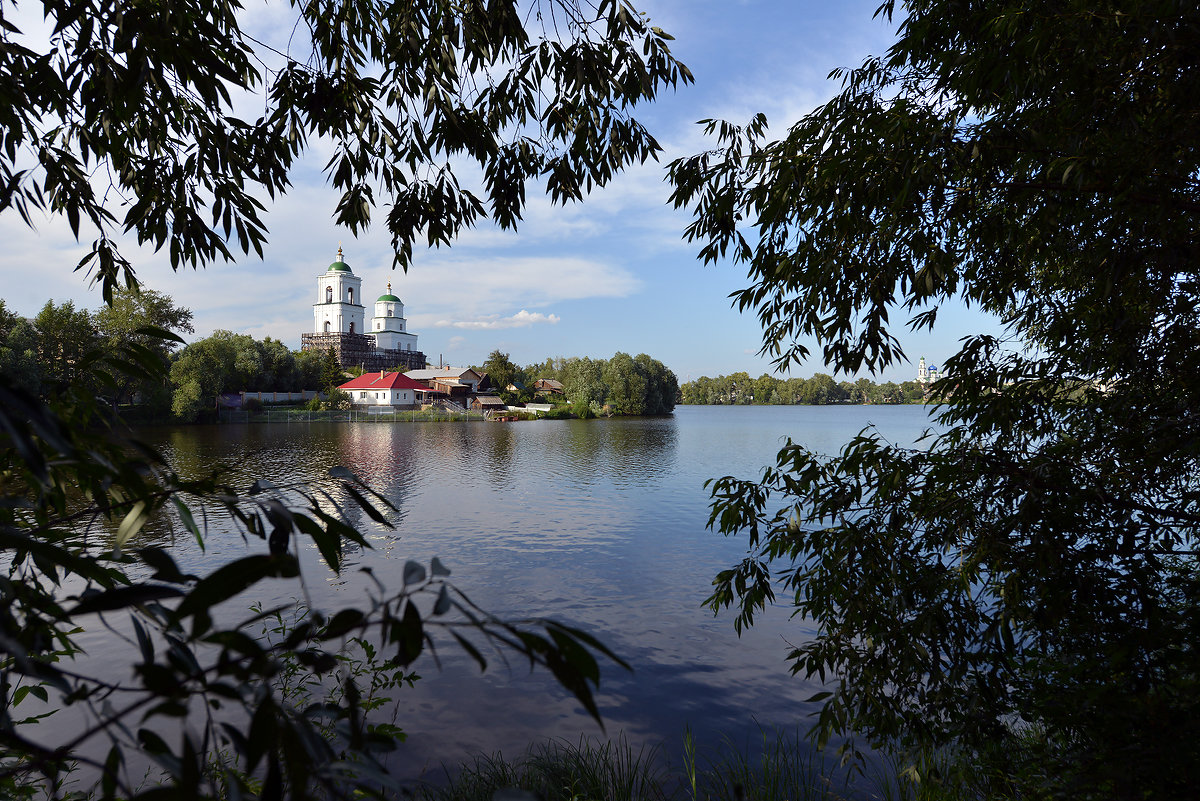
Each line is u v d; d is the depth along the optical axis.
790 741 5.87
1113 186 2.53
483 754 5.67
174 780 0.56
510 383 112.38
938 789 3.83
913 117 2.95
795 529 3.49
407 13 3.39
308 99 3.32
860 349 3.50
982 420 3.46
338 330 116.12
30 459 0.55
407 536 15.05
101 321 49.88
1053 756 2.57
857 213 3.17
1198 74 2.23
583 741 5.94
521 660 7.82
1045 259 3.39
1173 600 2.78
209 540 12.95
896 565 3.21
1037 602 2.97
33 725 5.94
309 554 12.88
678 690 7.09
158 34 2.14
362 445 40.88
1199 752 1.95
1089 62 2.40
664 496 21.28
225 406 67.75
